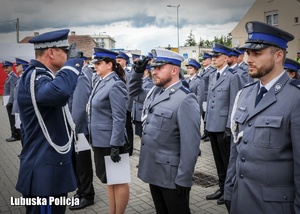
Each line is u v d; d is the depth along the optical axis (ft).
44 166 7.91
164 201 9.29
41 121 7.80
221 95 14.28
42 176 7.85
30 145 8.12
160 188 8.80
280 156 6.11
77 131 13.23
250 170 6.42
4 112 50.29
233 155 7.39
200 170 18.30
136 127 21.02
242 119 6.80
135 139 27.02
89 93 13.52
